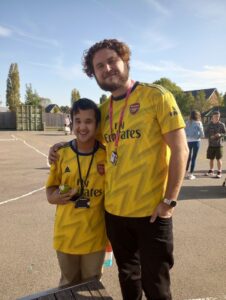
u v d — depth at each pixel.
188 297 3.35
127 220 2.39
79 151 2.65
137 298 2.66
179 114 2.28
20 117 43.94
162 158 2.34
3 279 3.71
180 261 4.13
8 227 5.34
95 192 2.64
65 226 2.65
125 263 2.60
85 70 2.61
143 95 2.33
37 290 3.51
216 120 9.84
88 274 2.75
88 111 2.53
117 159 2.39
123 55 2.40
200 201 6.96
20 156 15.06
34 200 7.06
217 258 4.21
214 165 12.42
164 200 2.27
